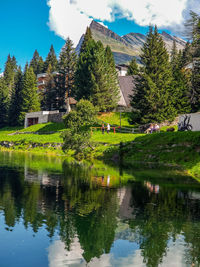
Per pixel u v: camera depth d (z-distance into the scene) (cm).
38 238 806
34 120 7894
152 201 1229
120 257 704
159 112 4884
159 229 889
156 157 2781
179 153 2664
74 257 696
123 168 2338
